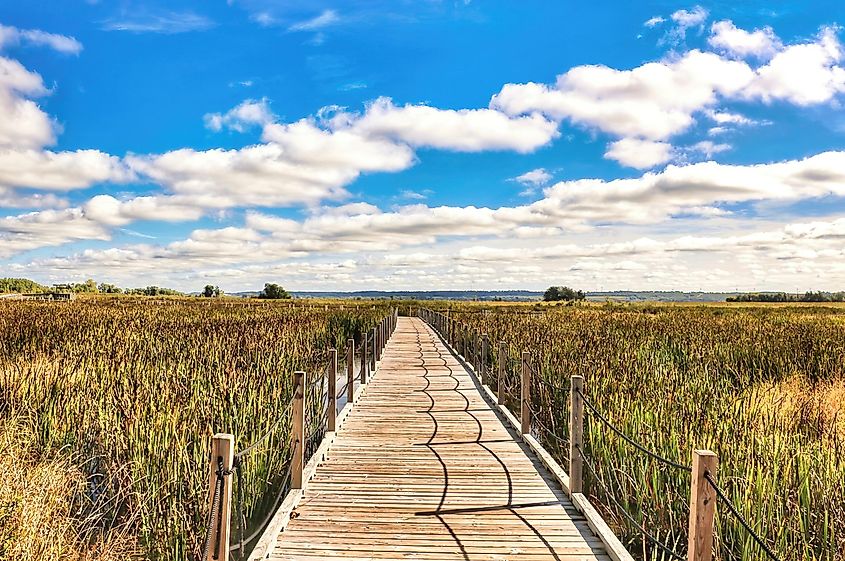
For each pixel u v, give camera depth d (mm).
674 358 13961
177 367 9742
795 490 4988
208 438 6051
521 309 51656
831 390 10641
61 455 6164
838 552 4410
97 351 12109
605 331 19562
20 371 8703
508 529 5301
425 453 7750
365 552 4820
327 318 25359
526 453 7770
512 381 11742
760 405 7703
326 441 7902
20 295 53469
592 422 6977
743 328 21375
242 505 5055
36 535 4461
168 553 4824
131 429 6312
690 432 6098
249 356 11938
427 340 26172
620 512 5750
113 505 5414
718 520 4594
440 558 4723
